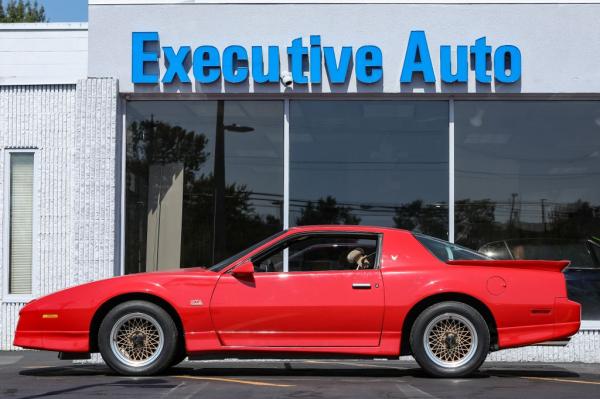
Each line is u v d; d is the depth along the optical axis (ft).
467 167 37.81
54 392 24.62
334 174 38.01
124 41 37.88
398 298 27.68
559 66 37.32
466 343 27.81
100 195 37.37
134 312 27.91
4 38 39.65
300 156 38.11
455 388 25.79
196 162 38.40
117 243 37.78
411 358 35.99
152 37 37.65
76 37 39.55
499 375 30.32
